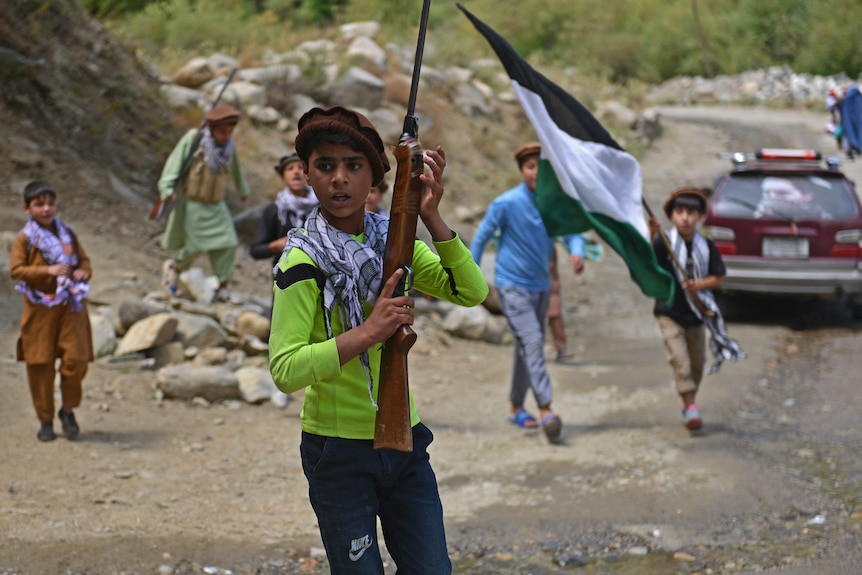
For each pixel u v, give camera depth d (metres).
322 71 15.91
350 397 2.75
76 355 6.11
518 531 5.07
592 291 12.78
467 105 19.05
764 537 4.94
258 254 7.05
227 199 12.09
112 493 5.37
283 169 7.07
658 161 22.28
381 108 16.42
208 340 8.09
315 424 2.77
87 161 11.39
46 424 6.16
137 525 4.93
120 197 11.12
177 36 17.95
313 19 25.67
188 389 7.19
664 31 42.22
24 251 6.03
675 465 6.11
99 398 7.03
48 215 6.07
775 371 8.63
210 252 9.02
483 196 16.16
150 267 9.88
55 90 11.84
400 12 25.58
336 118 2.68
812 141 24.47
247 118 14.45
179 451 6.17
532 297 6.90
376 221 2.88
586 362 9.31
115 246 10.02
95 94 12.27
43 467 5.69
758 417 7.19
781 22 41.56
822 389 7.94
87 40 13.03
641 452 6.41
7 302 8.54
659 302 6.79
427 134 16.86
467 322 9.98
